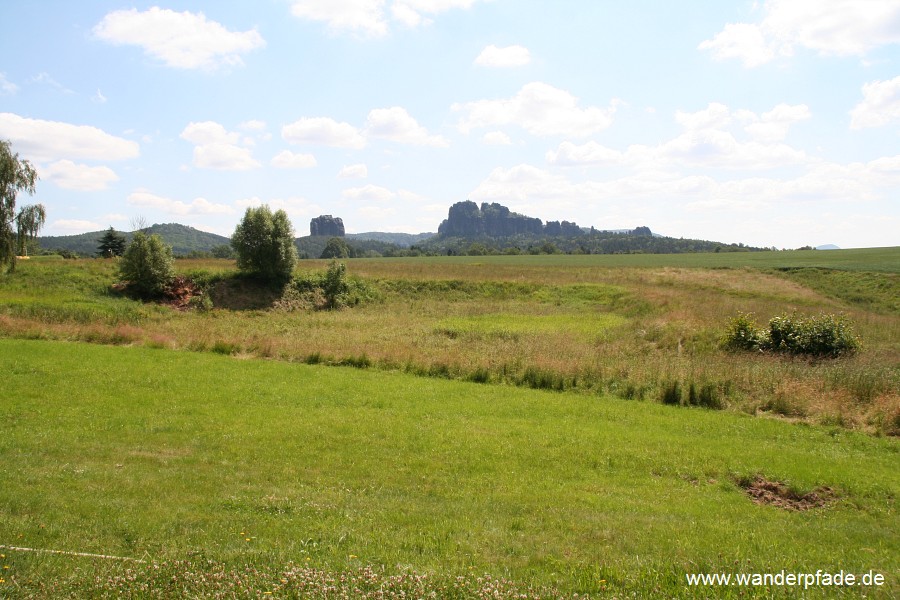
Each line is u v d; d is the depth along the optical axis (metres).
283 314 41.47
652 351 25.50
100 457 10.43
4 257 41.59
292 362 22.47
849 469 11.30
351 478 9.98
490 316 38.78
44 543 6.71
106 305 37.84
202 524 7.62
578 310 41.53
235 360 21.72
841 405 16.12
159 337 25.33
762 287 47.53
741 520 8.78
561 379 19.48
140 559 6.36
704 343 26.84
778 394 16.89
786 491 10.32
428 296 48.91
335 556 6.68
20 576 5.76
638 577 6.28
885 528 8.75
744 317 26.83
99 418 13.14
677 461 11.59
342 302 45.62
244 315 39.88
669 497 9.72
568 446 12.34
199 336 25.97
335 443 11.98
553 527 8.03
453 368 21.12
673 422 14.92
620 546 7.37
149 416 13.49
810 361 22.81
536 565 6.69
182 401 15.15
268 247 45.62
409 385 18.56
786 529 8.42
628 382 18.86
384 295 48.59
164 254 43.09
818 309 36.69
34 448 10.71
